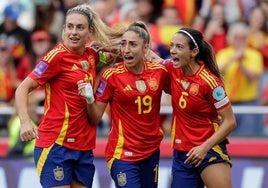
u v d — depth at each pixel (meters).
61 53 23.45
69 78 23.47
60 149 23.61
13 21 36.00
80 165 23.95
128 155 23.91
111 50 24.28
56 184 23.62
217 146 24.16
